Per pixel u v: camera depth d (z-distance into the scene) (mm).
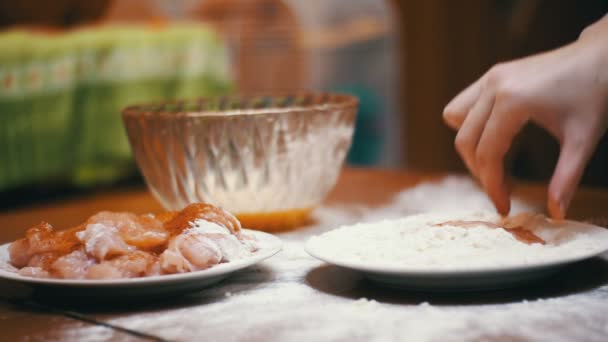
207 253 949
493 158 1062
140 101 1971
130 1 2330
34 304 967
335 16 2941
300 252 1086
